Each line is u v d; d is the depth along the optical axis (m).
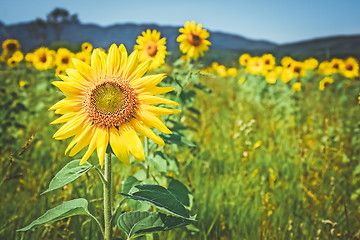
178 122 2.81
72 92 1.61
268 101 6.92
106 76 1.66
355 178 3.55
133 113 1.59
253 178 3.36
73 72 1.65
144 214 1.68
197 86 2.93
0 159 3.46
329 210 2.84
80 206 1.63
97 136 1.55
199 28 3.85
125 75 1.67
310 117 5.56
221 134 4.82
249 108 6.66
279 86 7.12
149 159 2.32
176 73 3.14
